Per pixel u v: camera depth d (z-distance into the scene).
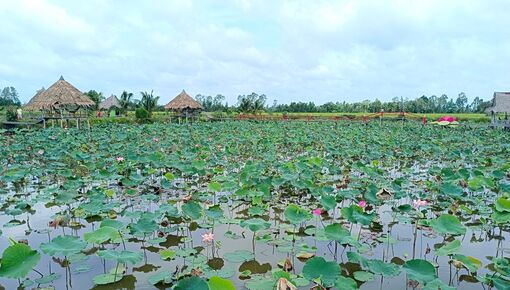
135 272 4.96
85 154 12.09
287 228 6.59
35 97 27.78
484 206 7.62
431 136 21.95
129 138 19.53
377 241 6.11
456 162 13.40
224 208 7.86
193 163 9.91
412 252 5.67
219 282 3.42
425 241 6.14
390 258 5.43
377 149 15.27
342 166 12.60
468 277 4.87
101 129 24.73
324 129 26.84
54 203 8.25
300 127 28.89
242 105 52.31
